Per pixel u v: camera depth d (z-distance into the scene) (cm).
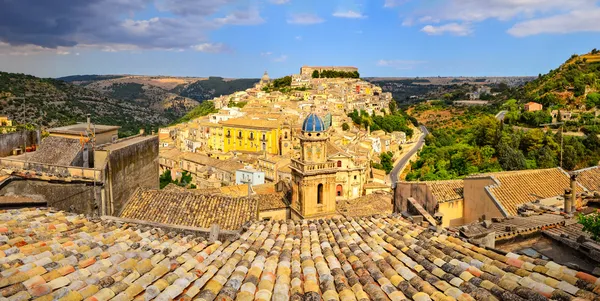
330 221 2109
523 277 1094
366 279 1207
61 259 1284
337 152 8556
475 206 3503
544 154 8669
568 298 947
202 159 12538
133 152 3412
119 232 1728
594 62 17262
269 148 14325
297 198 5347
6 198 2458
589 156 9000
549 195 3444
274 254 1471
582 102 13738
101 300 1023
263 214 5519
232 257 1402
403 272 1247
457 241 1498
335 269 1305
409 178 10481
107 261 1299
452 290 1087
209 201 3456
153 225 2364
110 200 3025
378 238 1634
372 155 13425
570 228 2178
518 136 9831
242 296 1102
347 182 8675
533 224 2216
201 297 1090
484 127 11125
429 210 3478
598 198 2920
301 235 1795
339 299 1114
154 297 1087
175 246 1540
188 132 17325
